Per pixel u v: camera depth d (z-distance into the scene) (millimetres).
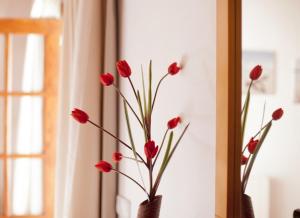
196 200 1321
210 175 1253
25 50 3002
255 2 1067
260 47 1053
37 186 2918
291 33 981
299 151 964
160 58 1586
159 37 1595
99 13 2037
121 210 1928
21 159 2904
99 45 2035
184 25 1407
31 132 2898
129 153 1879
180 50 1432
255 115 1068
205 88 1287
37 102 2898
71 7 2229
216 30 1193
